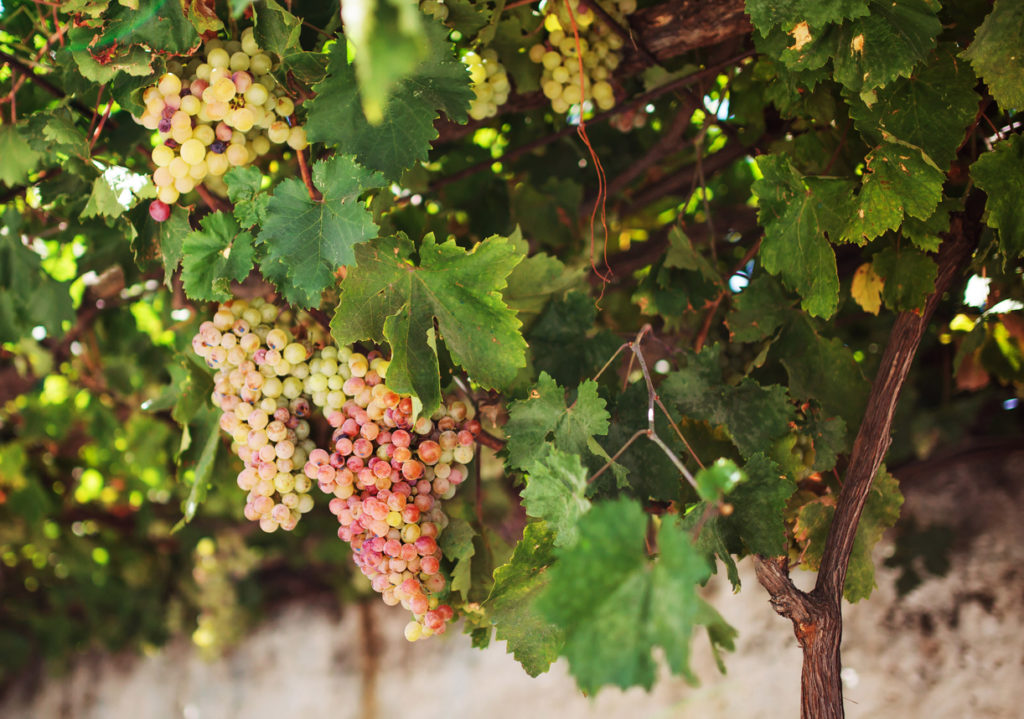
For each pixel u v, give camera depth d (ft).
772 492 3.14
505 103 3.91
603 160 4.85
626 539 2.67
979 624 5.30
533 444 3.26
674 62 3.99
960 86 3.22
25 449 6.54
